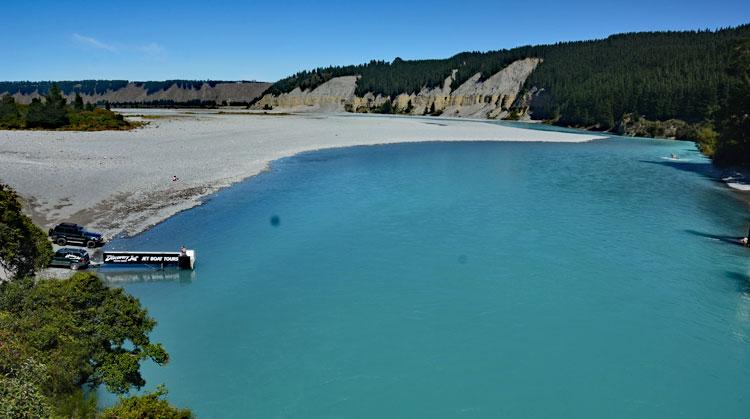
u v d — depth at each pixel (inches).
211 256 1341.0
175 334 951.0
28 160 2288.4
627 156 3496.6
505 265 1302.9
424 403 768.3
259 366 855.1
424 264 1301.7
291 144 3705.7
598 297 1129.4
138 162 2492.6
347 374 835.4
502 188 2245.3
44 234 1068.5
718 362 892.0
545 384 820.6
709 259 1378.0
